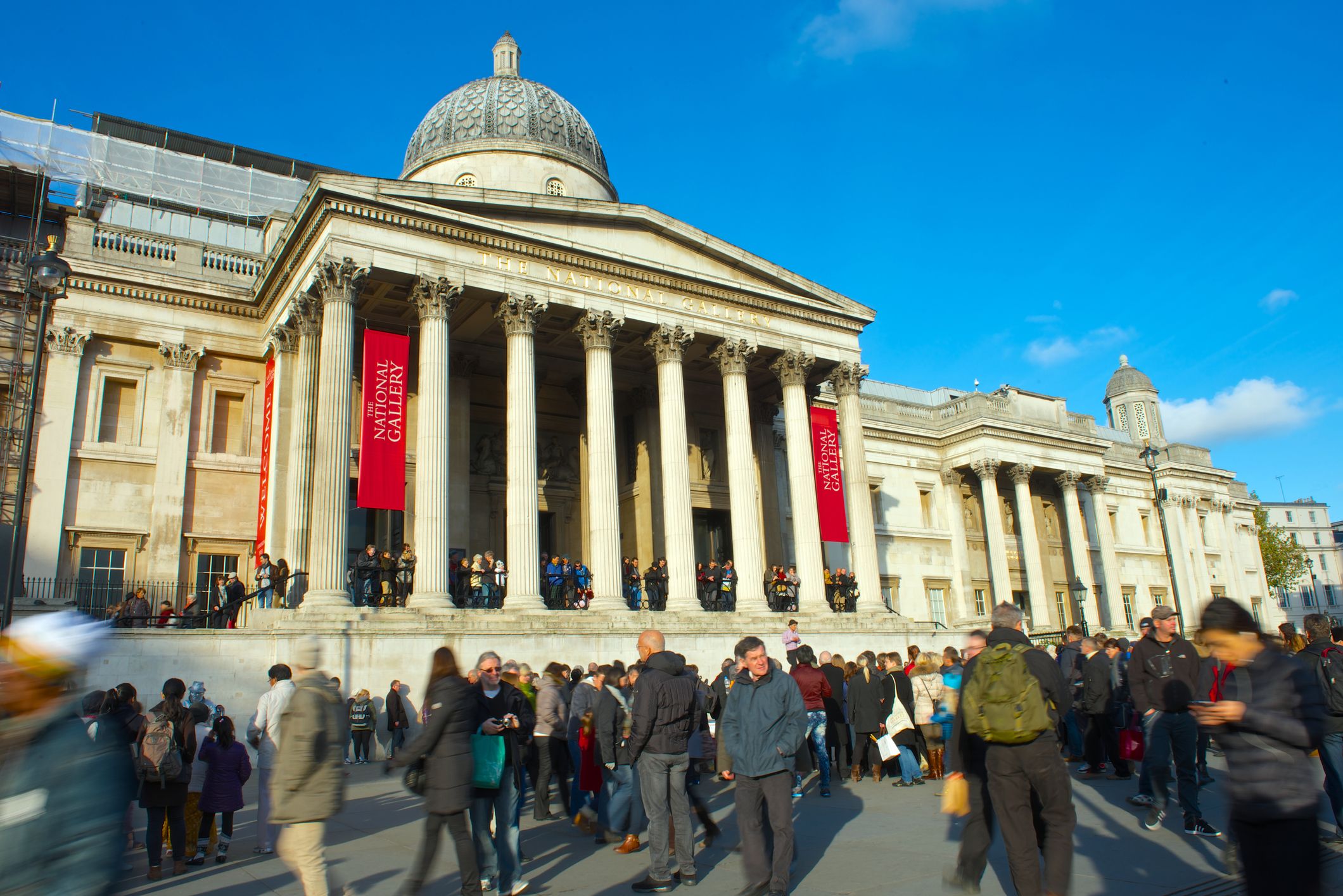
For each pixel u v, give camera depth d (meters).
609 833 12.94
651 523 38.22
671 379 33.66
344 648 24.34
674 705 10.53
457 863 11.63
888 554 53.12
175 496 32.19
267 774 12.51
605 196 43.97
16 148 38.34
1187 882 9.86
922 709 18.05
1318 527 143.75
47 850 4.62
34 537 29.75
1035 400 59.75
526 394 29.98
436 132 42.94
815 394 41.69
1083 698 17.31
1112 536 63.88
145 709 22.25
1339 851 11.12
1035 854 8.23
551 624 27.56
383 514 33.34
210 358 34.22
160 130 44.38
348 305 27.58
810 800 16.20
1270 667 6.83
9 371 30.98
